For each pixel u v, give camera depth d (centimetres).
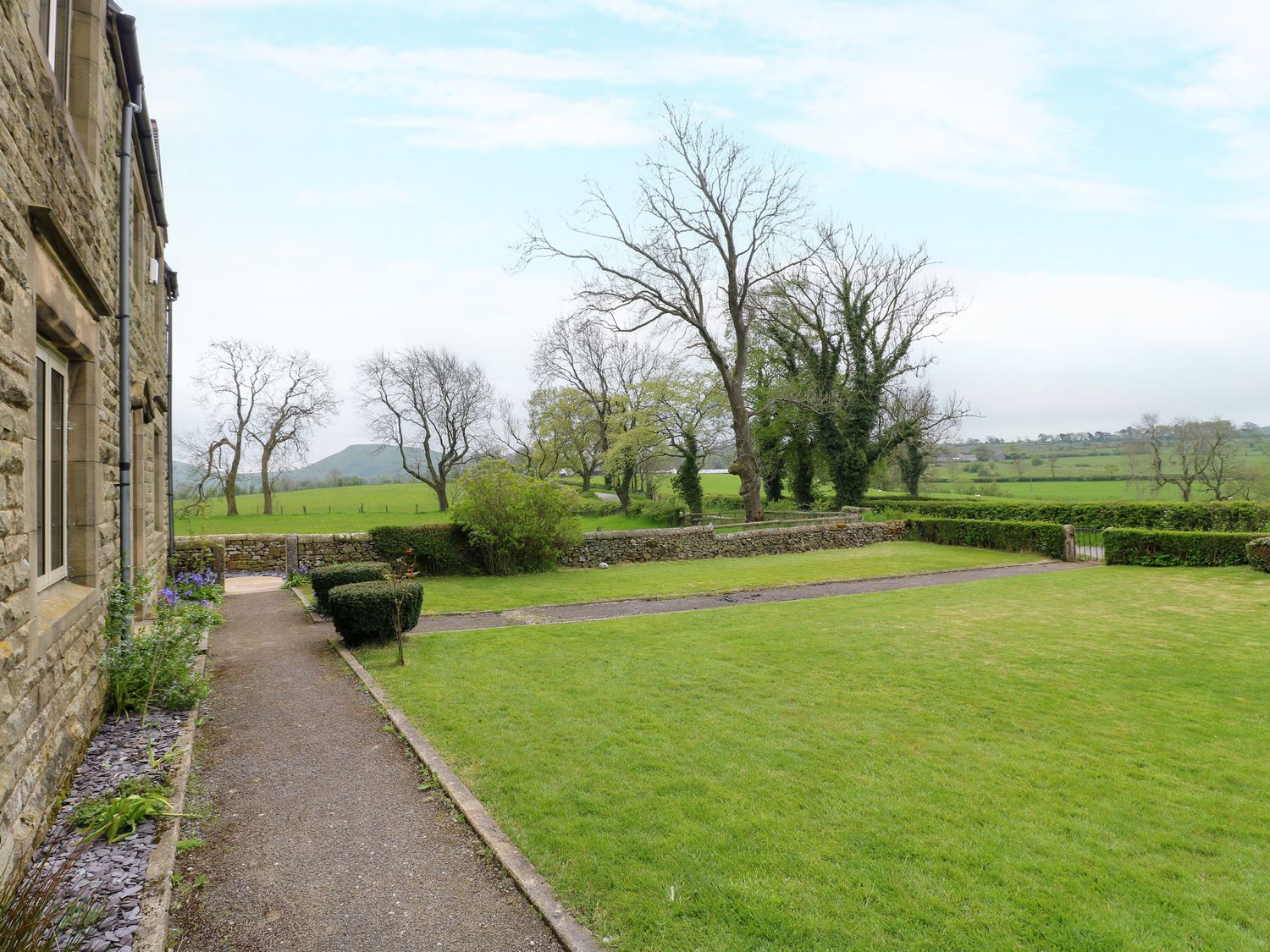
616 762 525
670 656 850
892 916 344
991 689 721
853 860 394
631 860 389
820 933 330
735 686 725
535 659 830
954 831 429
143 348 930
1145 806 464
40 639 379
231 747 554
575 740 570
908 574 1700
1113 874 384
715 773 510
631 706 660
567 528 1789
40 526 482
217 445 4053
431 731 586
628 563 1977
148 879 350
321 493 5434
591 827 425
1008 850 407
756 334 3631
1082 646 912
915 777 507
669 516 3722
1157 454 3834
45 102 429
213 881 366
